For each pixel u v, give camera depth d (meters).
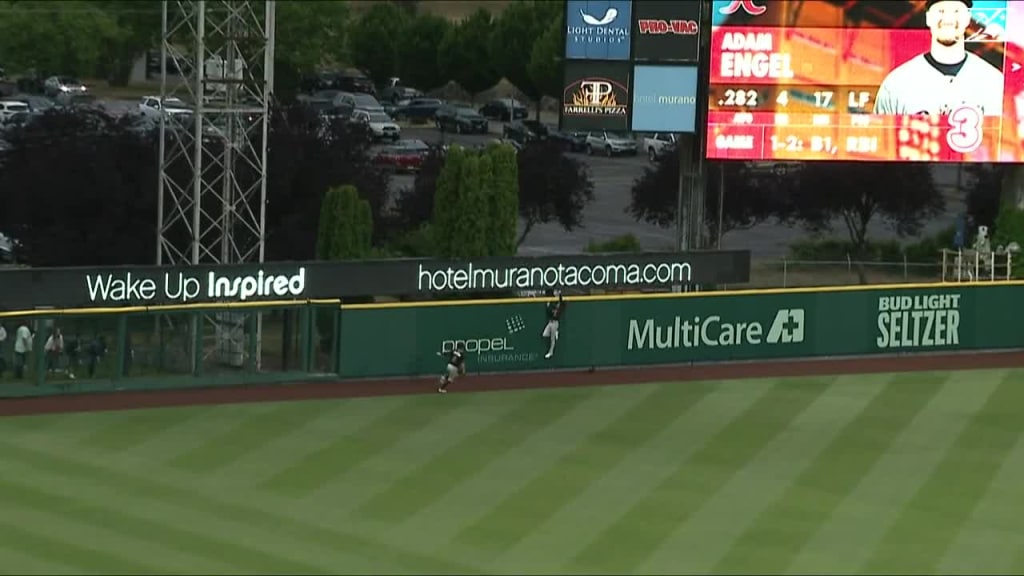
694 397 179.62
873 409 176.38
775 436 164.00
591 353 191.88
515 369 189.50
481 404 174.12
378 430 162.38
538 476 147.38
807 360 199.50
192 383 176.88
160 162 190.38
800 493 144.38
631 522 134.38
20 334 169.75
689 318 195.00
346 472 147.25
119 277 175.38
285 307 179.88
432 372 186.12
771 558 126.44
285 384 180.62
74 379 172.50
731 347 197.00
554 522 133.75
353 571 120.69
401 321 184.38
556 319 189.25
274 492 140.50
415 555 124.69
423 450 155.25
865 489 146.38
